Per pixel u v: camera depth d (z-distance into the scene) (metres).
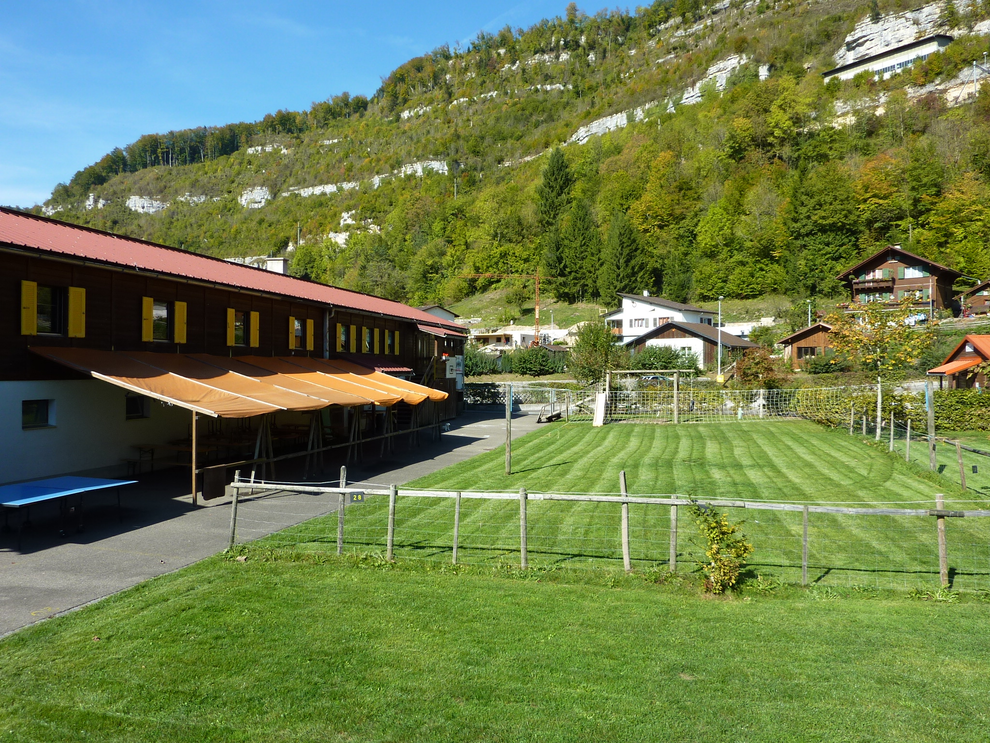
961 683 6.46
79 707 6.14
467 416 41.62
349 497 15.70
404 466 21.22
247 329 23.44
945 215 75.31
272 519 13.62
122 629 7.86
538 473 19.36
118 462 18.20
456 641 7.49
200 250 181.25
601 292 100.69
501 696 6.24
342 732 5.69
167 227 198.75
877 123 104.12
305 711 6.02
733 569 9.16
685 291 94.00
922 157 82.75
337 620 8.12
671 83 170.75
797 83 121.31
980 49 110.88
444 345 42.28
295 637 7.62
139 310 18.78
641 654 7.14
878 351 27.52
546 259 110.88
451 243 137.12
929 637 7.60
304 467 20.42
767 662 6.93
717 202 100.38
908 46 124.19
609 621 8.09
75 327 16.75
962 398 27.25
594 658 7.04
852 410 26.69
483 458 22.83
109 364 16.50
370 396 22.00
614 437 28.11
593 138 151.88
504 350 77.56
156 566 10.46
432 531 12.45
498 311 107.25
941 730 5.60
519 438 28.83
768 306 83.62
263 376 20.89
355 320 31.12
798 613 8.39
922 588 9.23
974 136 82.81
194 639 7.58
